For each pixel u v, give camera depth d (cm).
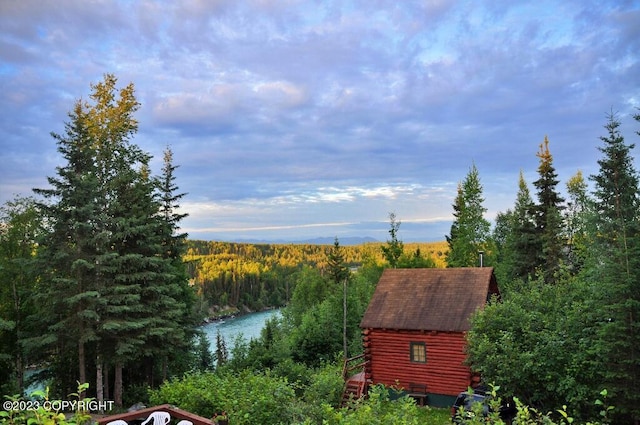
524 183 5297
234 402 1253
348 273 7000
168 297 2931
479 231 4662
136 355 2720
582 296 1814
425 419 2172
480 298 2484
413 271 2781
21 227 3008
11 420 534
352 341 4341
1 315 2791
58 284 2523
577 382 1584
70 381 3011
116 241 2881
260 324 9869
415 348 2522
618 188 1642
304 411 1189
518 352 1681
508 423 1689
